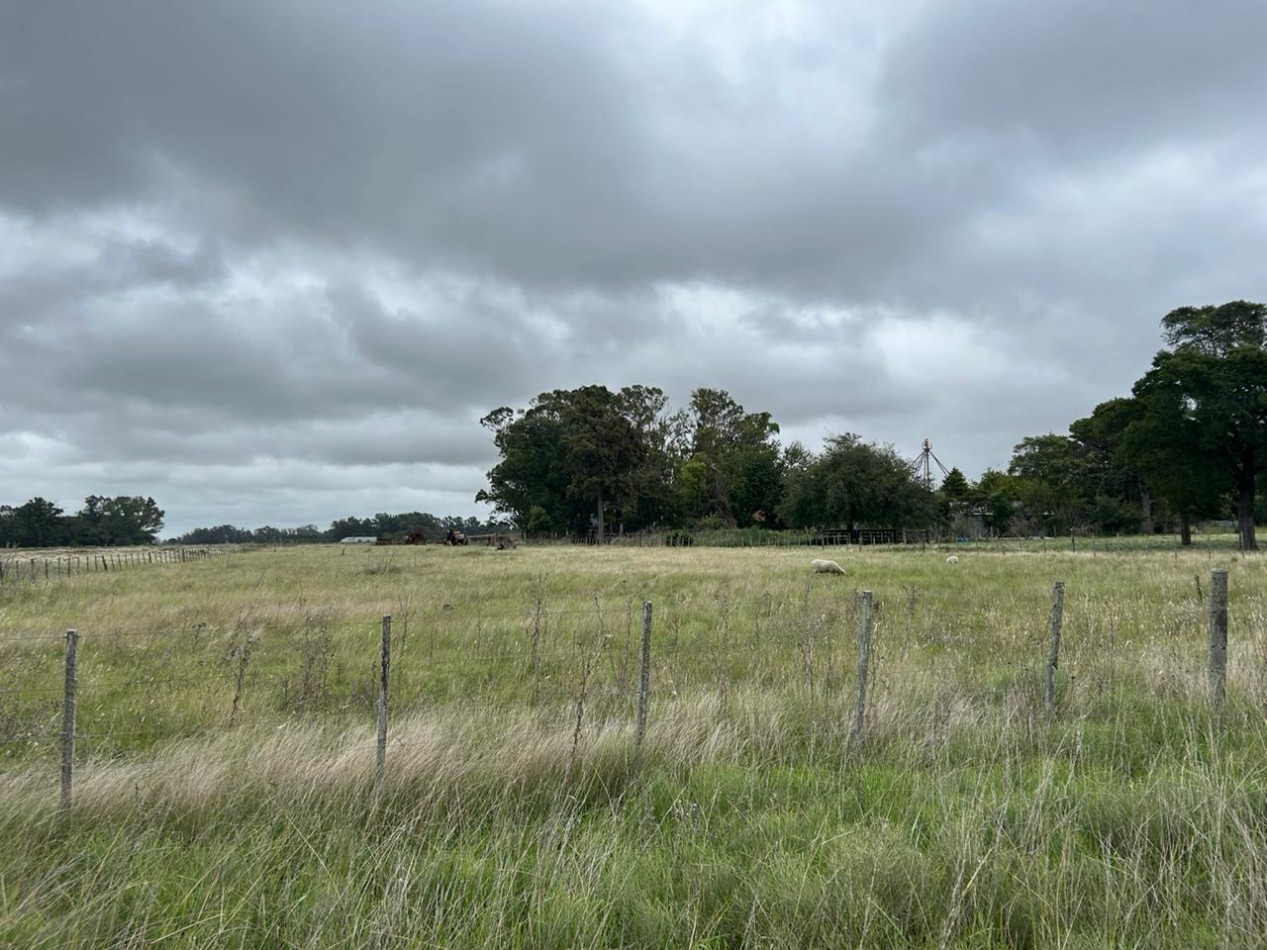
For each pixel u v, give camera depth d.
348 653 11.36
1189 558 29.78
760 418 112.00
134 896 3.65
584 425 81.25
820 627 11.37
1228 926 3.08
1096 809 4.32
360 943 3.21
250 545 89.81
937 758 5.32
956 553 39.41
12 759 6.30
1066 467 85.12
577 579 24.33
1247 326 47.88
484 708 7.26
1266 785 4.41
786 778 5.15
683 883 3.73
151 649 11.53
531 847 4.16
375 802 4.61
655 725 5.95
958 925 3.29
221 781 5.00
